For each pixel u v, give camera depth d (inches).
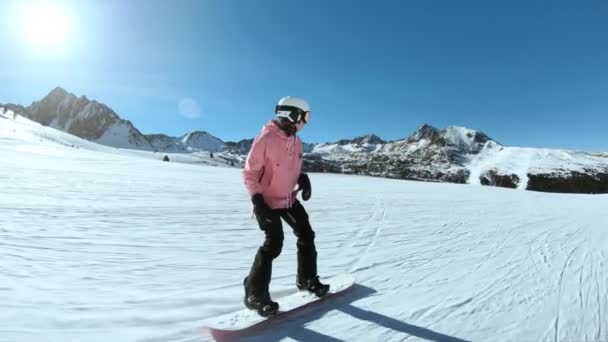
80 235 199.0
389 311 111.7
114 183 491.8
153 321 101.7
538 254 186.5
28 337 89.0
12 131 3181.6
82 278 133.8
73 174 577.0
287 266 159.9
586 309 115.3
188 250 181.9
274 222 102.3
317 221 283.1
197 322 102.0
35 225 214.7
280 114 106.4
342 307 114.2
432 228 261.9
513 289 133.3
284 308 107.8
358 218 302.2
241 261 166.6
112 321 100.6
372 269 157.9
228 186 548.4
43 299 112.3
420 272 153.9
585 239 227.1
